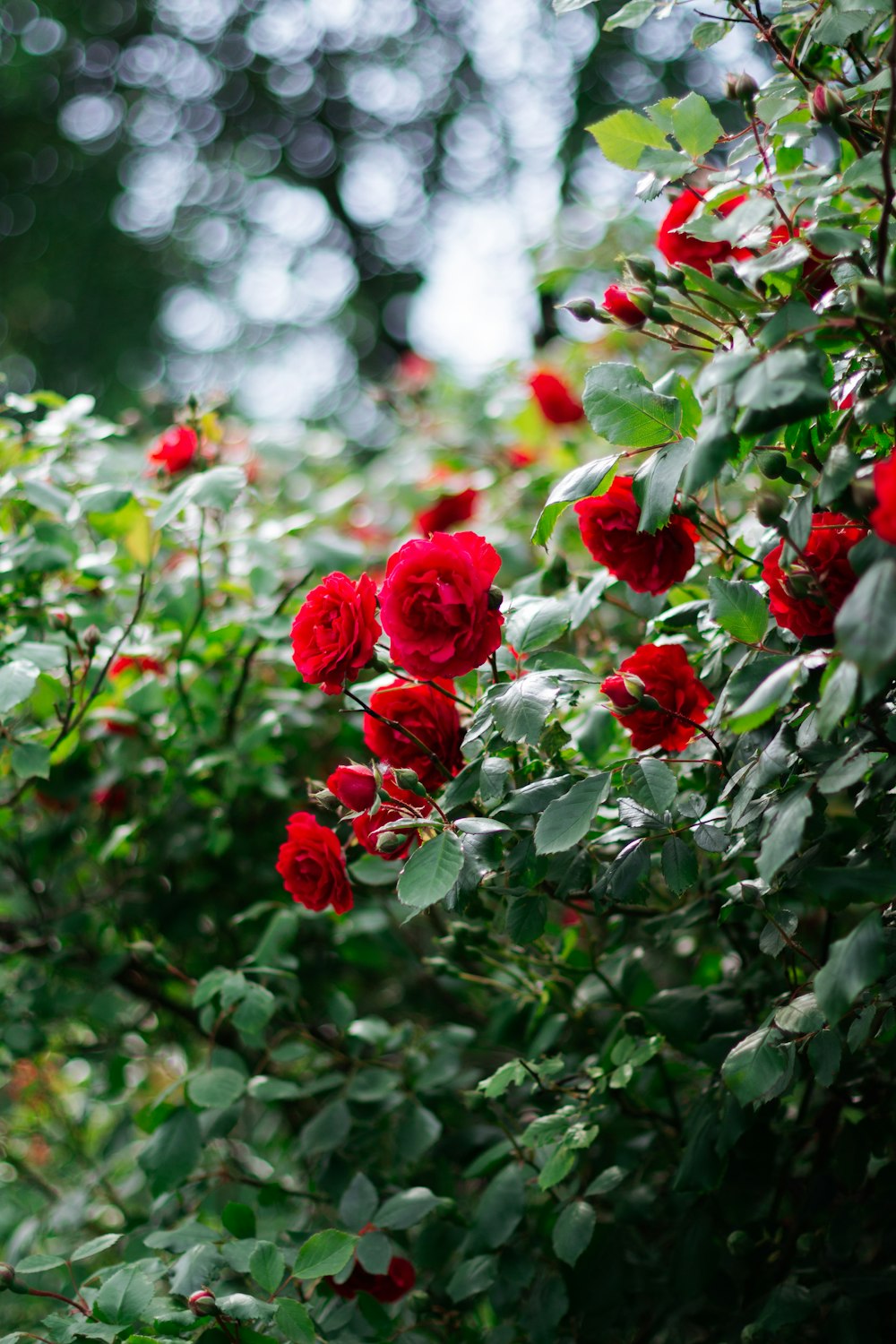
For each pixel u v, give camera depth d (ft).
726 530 4.37
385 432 13.60
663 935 4.67
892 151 3.33
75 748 6.31
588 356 8.68
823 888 3.04
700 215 3.58
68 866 7.00
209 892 6.81
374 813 3.80
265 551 6.20
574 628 4.67
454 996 7.13
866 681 2.47
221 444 7.15
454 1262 5.30
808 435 3.53
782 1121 4.94
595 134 3.80
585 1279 4.71
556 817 3.55
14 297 25.40
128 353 25.31
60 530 5.82
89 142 25.93
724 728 4.04
